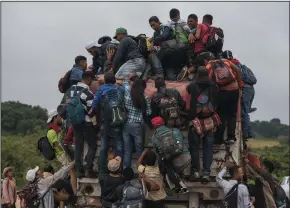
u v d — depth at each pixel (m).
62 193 9.58
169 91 8.62
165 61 9.89
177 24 9.98
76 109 8.87
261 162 10.24
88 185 9.06
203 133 8.50
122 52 9.56
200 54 9.50
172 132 8.36
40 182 9.48
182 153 8.55
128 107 8.81
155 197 8.55
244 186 8.49
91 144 8.98
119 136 8.80
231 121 8.95
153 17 10.06
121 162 8.83
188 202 8.86
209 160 8.61
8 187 15.08
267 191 9.53
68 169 9.45
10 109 67.50
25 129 65.44
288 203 10.34
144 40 9.81
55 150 9.95
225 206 8.48
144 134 8.91
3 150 37.88
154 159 8.53
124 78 9.37
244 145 10.52
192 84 8.59
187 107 8.89
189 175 8.73
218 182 8.57
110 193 8.68
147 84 9.41
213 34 9.84
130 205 8.40
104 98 8.74
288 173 42.41
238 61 10.22
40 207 9.47
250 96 10.27
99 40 10.98
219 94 8.95
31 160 39.12
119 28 10.37
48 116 10.14
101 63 10.65
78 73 10.16
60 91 10.42
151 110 8.77
